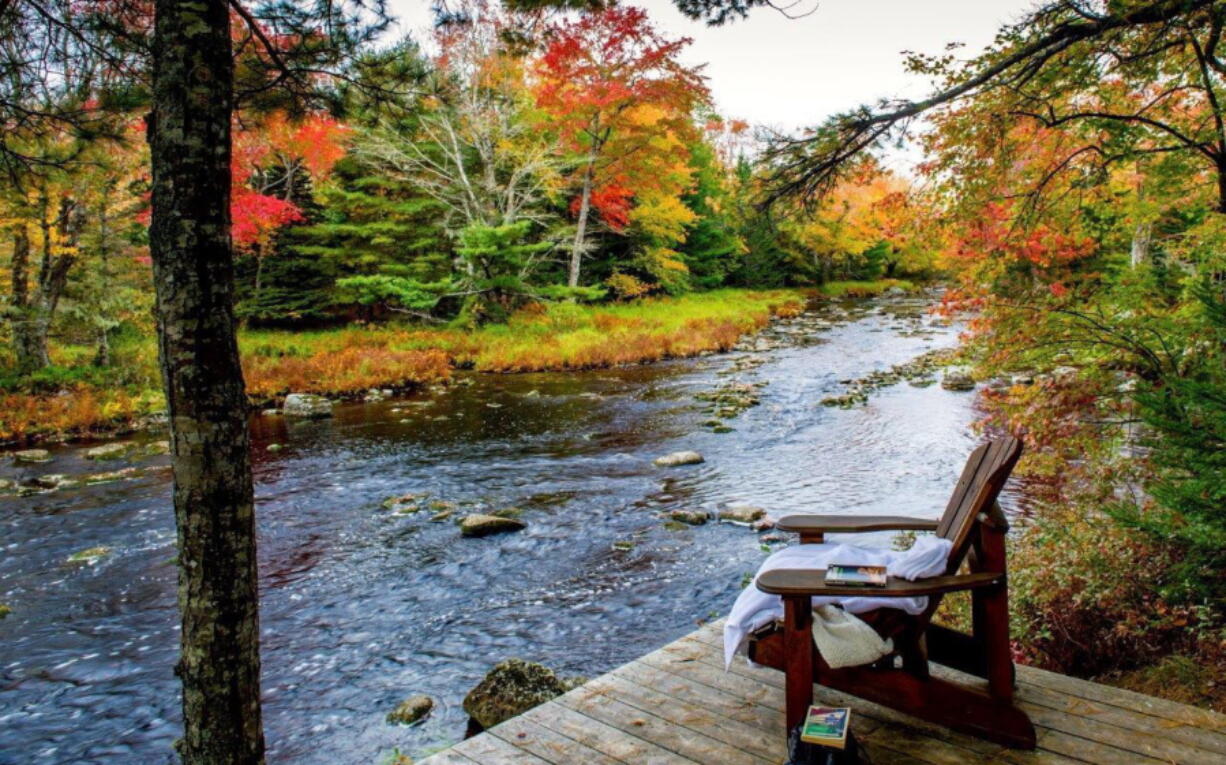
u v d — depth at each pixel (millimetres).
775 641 2951
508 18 5086
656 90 22219
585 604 6262
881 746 2760
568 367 20250
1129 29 4969
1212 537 3264
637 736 2932
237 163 18594
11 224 14453
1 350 16906
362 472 10672
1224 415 3164
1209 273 5566
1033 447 5527
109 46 3738
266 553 7598
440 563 7254
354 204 24500
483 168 25875
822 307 35719
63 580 7027
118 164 7895
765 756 2750
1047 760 2621
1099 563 4398
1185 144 5777
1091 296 5543
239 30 3611
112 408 14555
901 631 2844
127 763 4359
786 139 5777
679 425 13086
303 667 5363
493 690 4605
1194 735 2723
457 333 23141
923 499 8672
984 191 6258
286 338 22531
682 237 32625
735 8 4809
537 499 9211
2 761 4383
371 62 3891
